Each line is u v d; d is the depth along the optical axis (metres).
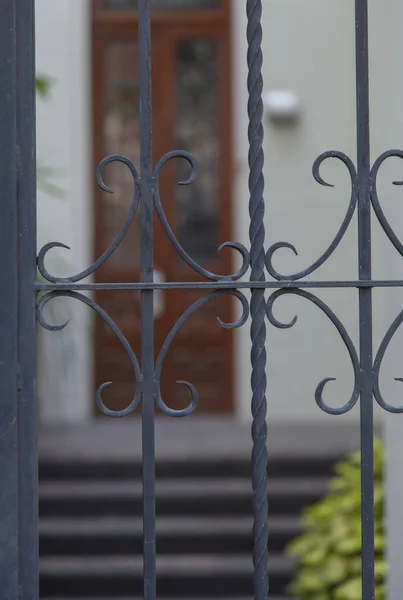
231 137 8.55
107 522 6.50
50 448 7.11
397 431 3.78
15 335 2.25
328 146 8.26
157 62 8.56
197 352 8.61
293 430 7.91
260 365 2.30
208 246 8.59
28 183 2.27
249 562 6.26
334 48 8.25
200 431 7.92
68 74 8.27
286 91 8.26
